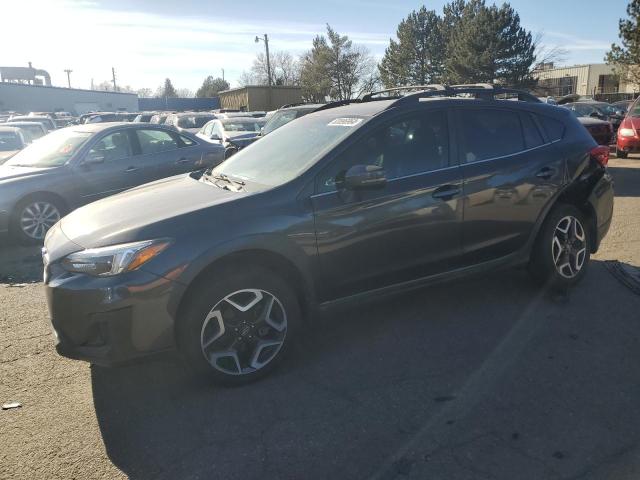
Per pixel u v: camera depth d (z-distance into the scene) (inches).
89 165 305.7
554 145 181.0
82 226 135.9
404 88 194.9
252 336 135.0
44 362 149.9
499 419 117.6
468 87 179.5
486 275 171.8
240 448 110.7
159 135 343.6
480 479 99.7
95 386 136.7
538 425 115.0
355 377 137.3
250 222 131.0
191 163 350.9
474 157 164.9
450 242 160.1
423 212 152.9
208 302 126.6
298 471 103.4
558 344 151.0
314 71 2346.2
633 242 249.4
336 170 144.3
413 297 187.9
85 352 123.6
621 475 99.8
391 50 2108.8
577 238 185.0
